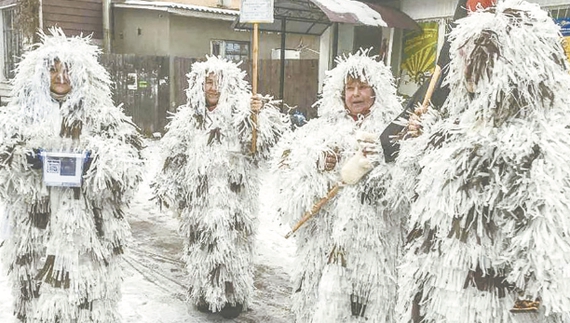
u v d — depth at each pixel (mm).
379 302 2703
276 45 15703
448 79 1984
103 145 2762
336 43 8922
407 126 2379
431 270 1956
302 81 11430
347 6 7867
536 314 1829
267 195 7270
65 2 13617
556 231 1657
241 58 15016
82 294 2762
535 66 1750
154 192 4098
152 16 13727
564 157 1682
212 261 3783
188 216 3914
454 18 2525
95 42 14289
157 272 4770
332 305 2705
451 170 1857
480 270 1839
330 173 2865
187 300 4039
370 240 2686
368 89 2936
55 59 2754
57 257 2719
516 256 1759
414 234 2104
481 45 1781
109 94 3021
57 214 2742
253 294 4203
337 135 2908
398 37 8695
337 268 2715
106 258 2879
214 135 3807
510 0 1840
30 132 2695
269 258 5223
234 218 3824
